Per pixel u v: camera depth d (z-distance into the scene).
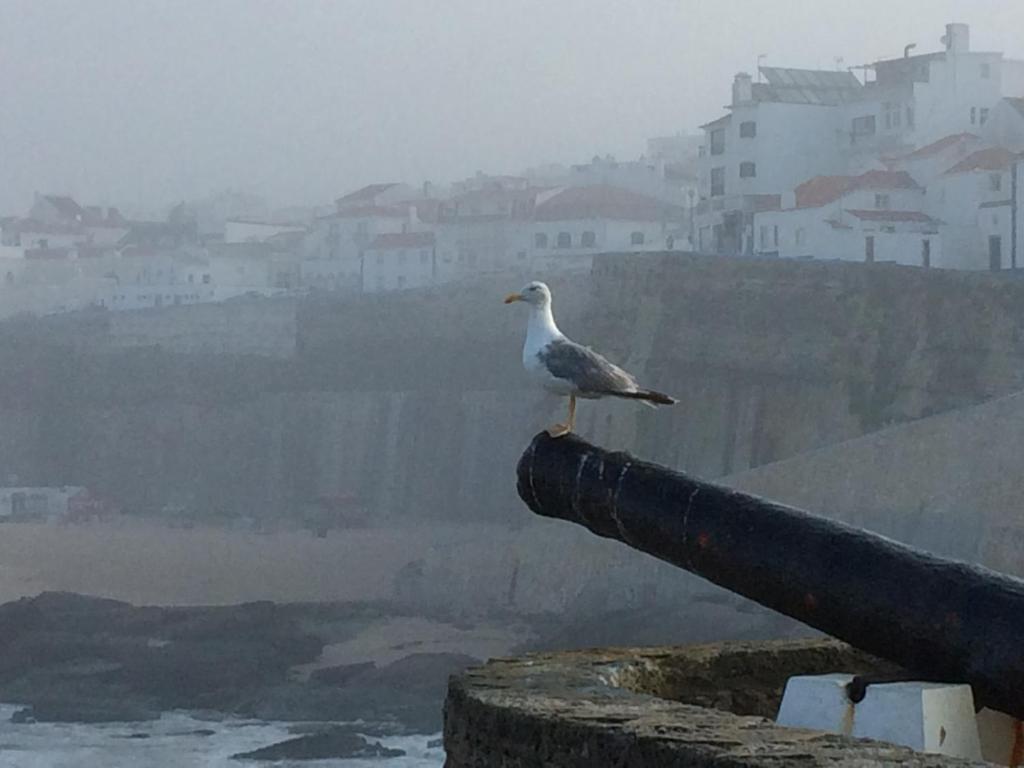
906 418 59.44
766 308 63.25
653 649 7.16
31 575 80.94
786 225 81.31
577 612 53.44
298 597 69.62
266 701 55.16
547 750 5.48
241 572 77.69
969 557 44.75
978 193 77.06
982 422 48.34
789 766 4.67
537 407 87.44
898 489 47.66
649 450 63.47
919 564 5.86
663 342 65.25
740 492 6.40
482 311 95.56
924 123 83.62
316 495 93.69
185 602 71.44
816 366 61.47
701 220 89.62
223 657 60.41
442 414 90.19
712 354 63.59
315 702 55.19
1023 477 45.72
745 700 7.17
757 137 87.06
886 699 5.82
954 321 60.84
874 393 60.12
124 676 60.03
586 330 67.81
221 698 56.50
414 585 63.72
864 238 77.56
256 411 98.38
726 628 47.25
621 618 50.88
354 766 47.41
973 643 5.66
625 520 6.59
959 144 80.12
